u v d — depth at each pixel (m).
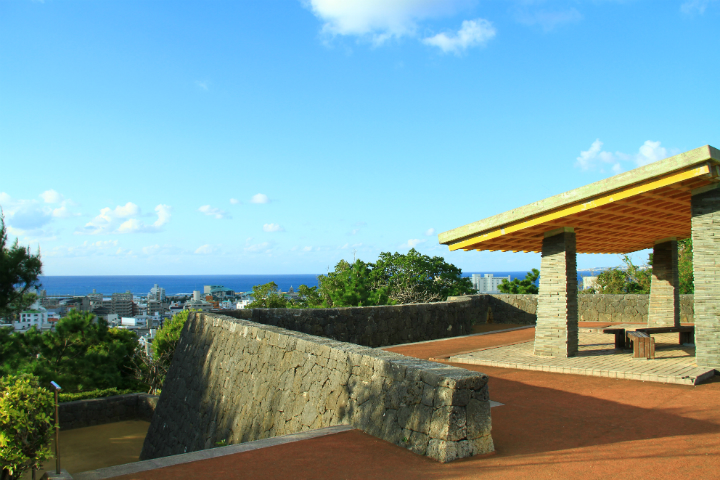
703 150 6.36
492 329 17.81
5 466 5.07
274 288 31.05
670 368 7.96
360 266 30.53
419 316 14.88
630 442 4.70
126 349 17.77
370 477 4.00
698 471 3.89
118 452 12.04
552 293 9.82
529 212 8.62
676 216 9.83
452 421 4.44
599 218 9.16
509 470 4.08
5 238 13.90
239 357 8.91
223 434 8.53
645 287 25.22
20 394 5.33
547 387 7.29
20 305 14.12
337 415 5.84
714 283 7.80
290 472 4.14
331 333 12.55
